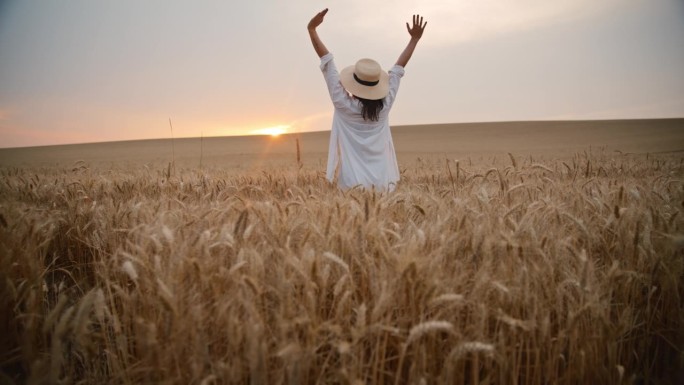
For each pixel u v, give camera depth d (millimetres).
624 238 2943
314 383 2025
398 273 2139
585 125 69562
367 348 2256
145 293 2365
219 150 55750
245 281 2018
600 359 2244
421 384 1657
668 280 2678
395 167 6766
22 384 2348
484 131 70688
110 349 2336
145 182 7324
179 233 2750
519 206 3666
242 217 2738
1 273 2566
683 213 3248
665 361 2607
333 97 6121
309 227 2764
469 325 2084
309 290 2061
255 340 1721
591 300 2199
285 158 37562
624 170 11391
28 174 10305
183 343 1963
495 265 2436
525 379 2297
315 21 5988
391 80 6352
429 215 3484
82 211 4418
